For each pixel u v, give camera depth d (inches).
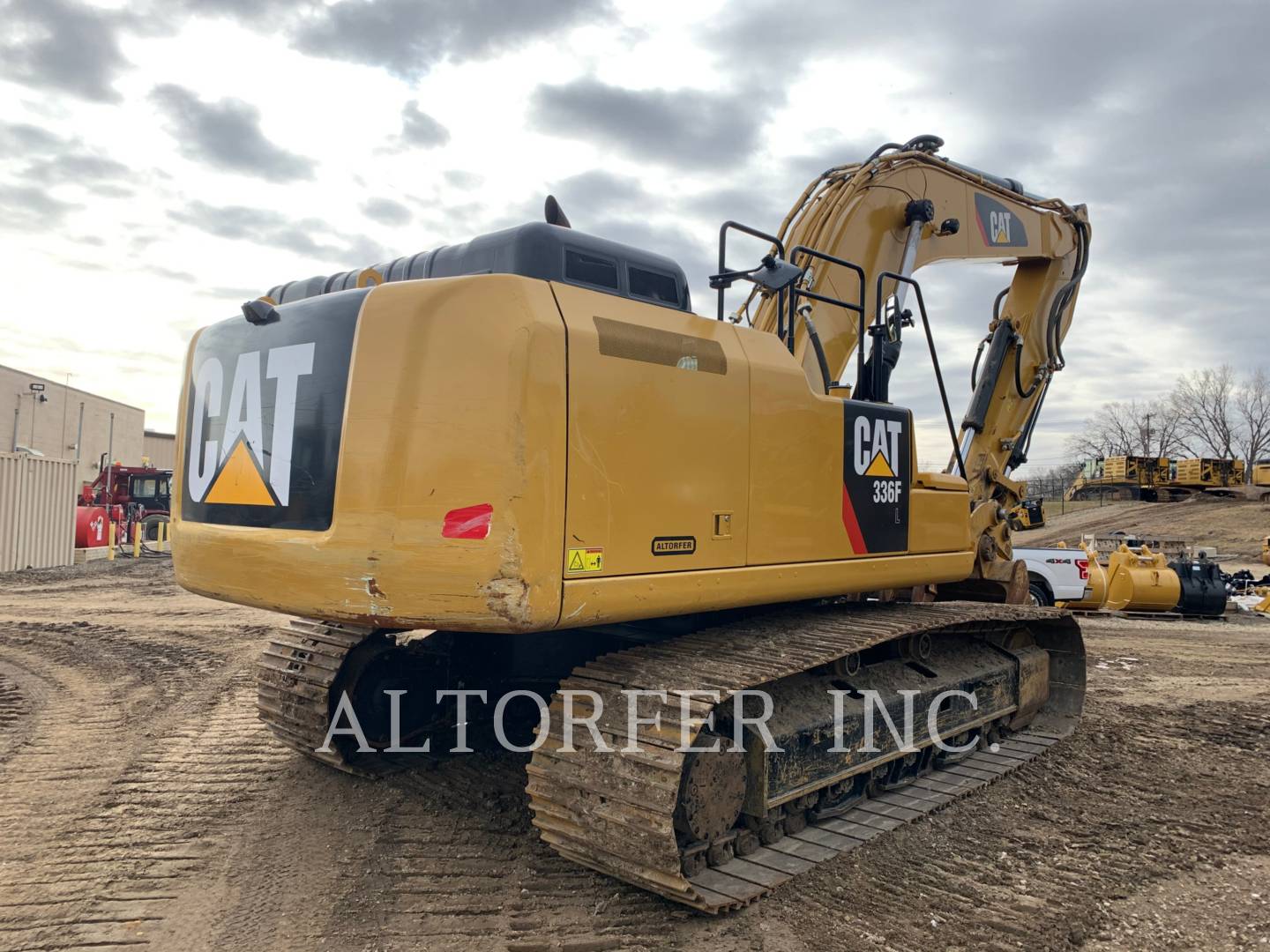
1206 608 574.6
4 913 137.4
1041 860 166.1
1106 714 286.5
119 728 240.4
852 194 242.4
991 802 197.5
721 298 177.2
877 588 185.9
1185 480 1772.9
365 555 128.0
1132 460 1862.7
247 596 145.6
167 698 274.1
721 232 177.8
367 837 167.5
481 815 178.4
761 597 157.2
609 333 133.6
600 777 132.9
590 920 136.6
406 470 126.0
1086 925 140.3
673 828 128.1
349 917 137.1
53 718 250.2
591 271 150.7
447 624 124.3
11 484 657.0
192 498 163.2
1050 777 217.5
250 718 250.1
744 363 156.5
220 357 160.2
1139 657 407.8
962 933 135.9
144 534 1019.9
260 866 155.3
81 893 144.6
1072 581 546.9
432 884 148.5
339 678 193.0
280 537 139.5
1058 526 1519.4
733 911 139.9
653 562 137.9
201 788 193.8
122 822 174.9
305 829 171.6
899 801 190.4
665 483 140.4
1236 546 1194.6
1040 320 306.5
